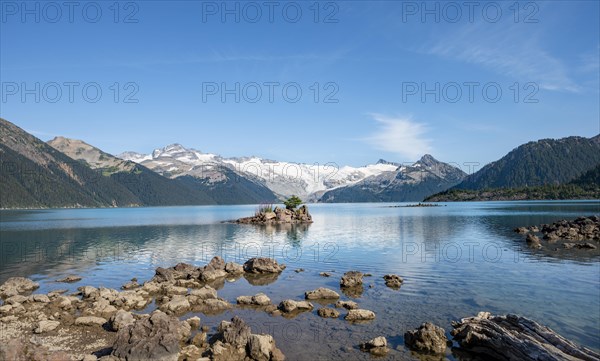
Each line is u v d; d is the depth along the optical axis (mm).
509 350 20438
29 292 36688
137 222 144125
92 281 41000
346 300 31938
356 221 132125
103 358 20016
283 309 29844
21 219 171000
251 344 21703
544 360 19016
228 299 33344
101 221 152875
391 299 32219
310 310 29719
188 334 24391
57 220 162000
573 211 164875
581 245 59219
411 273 42188
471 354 21922
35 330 25250
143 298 33000
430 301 31594
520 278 39125
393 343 23391
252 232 96000
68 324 26828
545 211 168250
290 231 97312
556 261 48250
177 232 97938
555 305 30281
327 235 85250
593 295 32906
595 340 23688
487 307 29906
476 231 87500
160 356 20125
